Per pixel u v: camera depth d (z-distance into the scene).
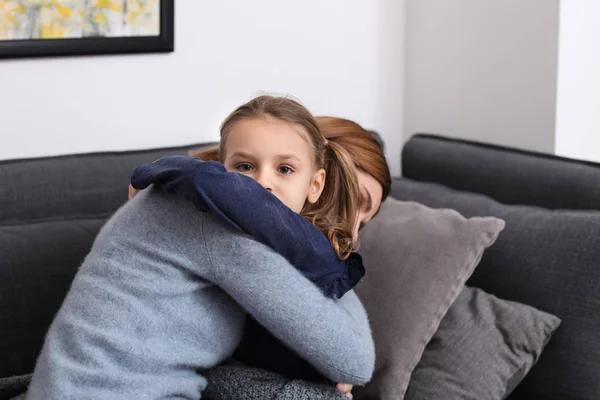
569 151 2.36
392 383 1.71
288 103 1.55
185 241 1.43
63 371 1.38
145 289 1.42
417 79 2.70
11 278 1.79
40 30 2.12
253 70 2.46
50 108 2.19
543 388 1.80
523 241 1.91
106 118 2.27
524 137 2.41
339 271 1.52
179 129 2.38
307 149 1.52
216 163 1.44
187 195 1.43
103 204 2.02
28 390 1.46
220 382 1.53
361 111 2.68
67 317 1.44
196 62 2.37
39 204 1.96
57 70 2.18
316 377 1.60
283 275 1.42
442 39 2.60
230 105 2.45
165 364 1.42
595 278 1.78
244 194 1.41
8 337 1.77
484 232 1.81
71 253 1.86
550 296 1.83
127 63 2.27
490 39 2.46
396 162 2.76
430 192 2.20
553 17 2.28
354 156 1.75
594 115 2.39
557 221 1.90
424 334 1.75
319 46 2.56
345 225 1.58
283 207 1.45
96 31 2.19
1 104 2.12
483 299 1.85
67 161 2.04
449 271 1.79
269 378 1.53
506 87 2.44
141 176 1.49
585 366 1.75
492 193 2.20
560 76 2.29
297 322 1.42
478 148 2.32
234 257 1.41
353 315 1.52
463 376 1.72
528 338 1.76
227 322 1.49
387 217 1.96
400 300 1.79
